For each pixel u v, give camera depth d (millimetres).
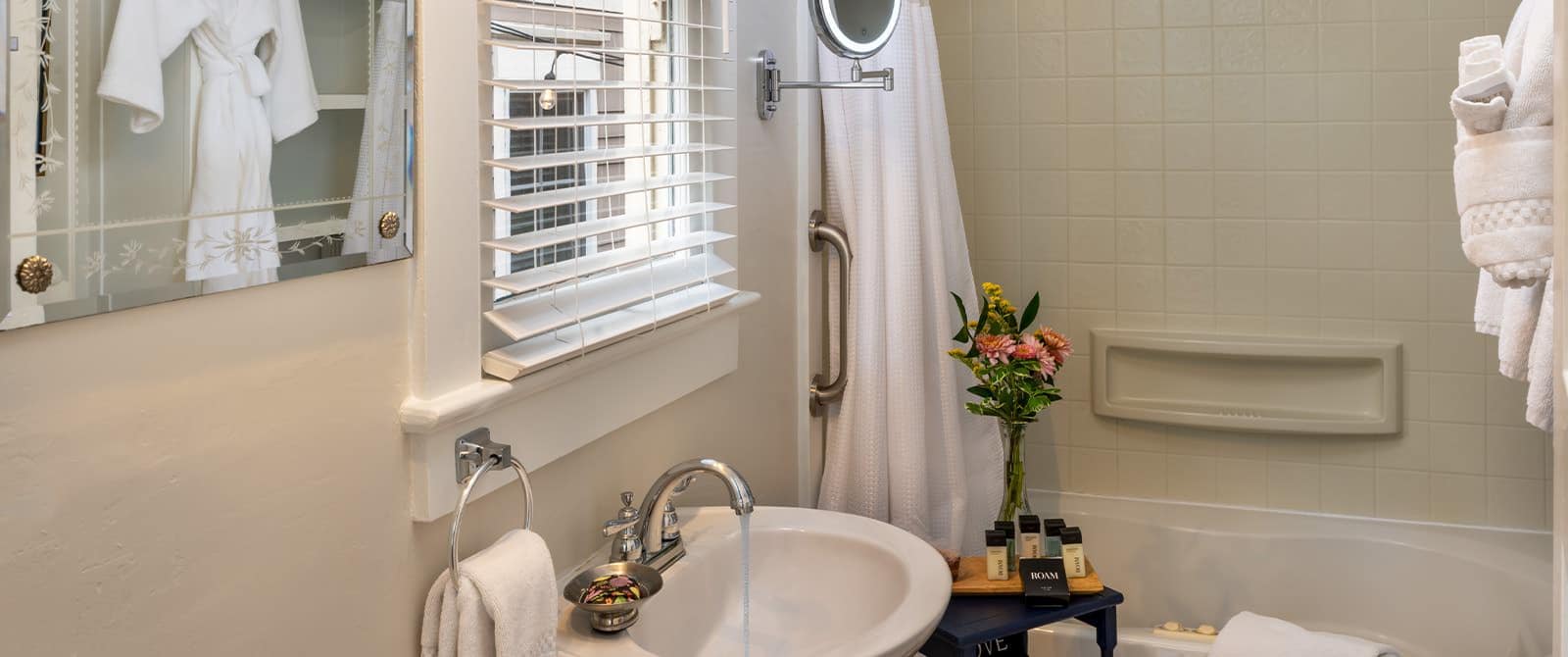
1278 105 2729
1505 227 1505
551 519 1584
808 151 2332
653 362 1764
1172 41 2779
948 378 2428
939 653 1895
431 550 1350
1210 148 2781
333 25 1133
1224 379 2830
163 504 996
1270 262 2771
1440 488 2725
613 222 1548
